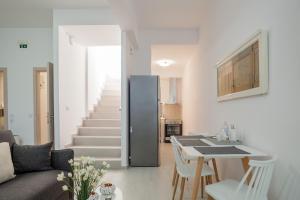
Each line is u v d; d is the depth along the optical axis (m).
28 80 5.20
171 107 9.16
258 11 2.23
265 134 2.08
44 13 4.55
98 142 5.18
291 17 1.70
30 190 2.00
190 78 6.72
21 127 5.18
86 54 6.06
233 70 2.80
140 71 5.50
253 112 2.33
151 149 4.71
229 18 3.06
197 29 5.43
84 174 1.64
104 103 6.89
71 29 4.55
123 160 4.51
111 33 4.80
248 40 2.34
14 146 2.63
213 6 3.90
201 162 2.07
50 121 4.36
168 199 2.98
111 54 8.13
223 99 3.19
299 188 1.58
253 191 1.63
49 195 2.16
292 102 1.68
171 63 7.60
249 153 2.04
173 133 8.55
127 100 4.72
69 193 2.64
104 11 4.37
